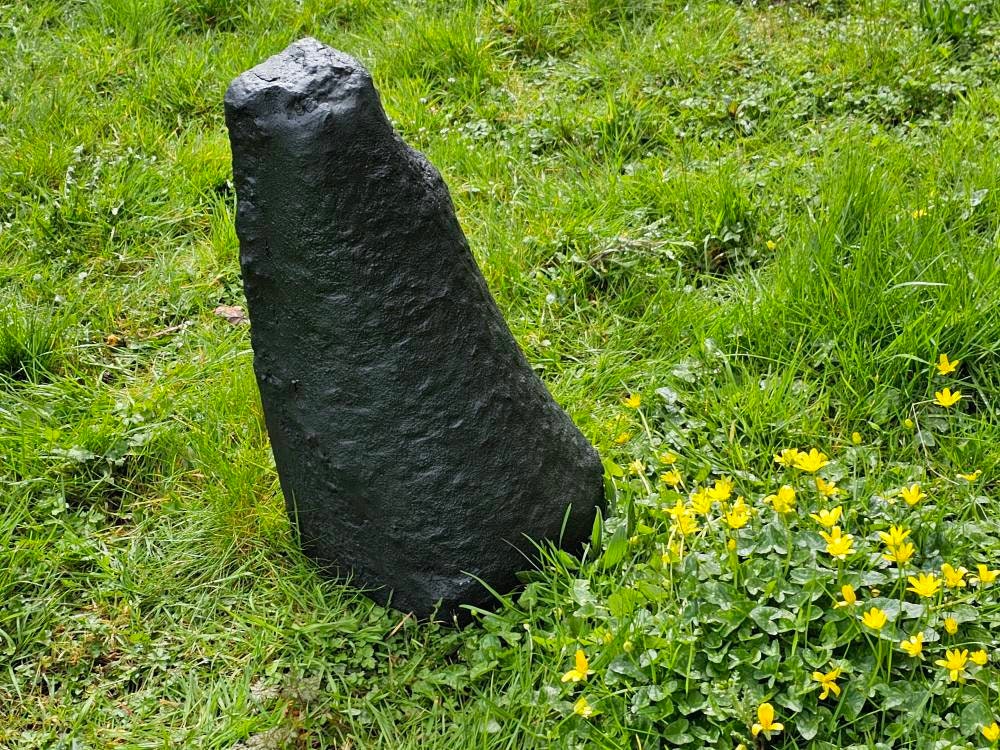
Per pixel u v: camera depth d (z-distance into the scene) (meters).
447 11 5.95
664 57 5.41
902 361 3.50
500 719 2.65
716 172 4.51
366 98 2.41
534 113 5.18
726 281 4.11
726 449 3.35
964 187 4.22
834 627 2.58
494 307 2.83
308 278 2.54
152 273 4.39
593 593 2.85
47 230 4.54
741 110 5.02
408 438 2.71
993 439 3.30
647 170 4.64
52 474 3.46
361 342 2.61
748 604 2.62
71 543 3.25
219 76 5.50
